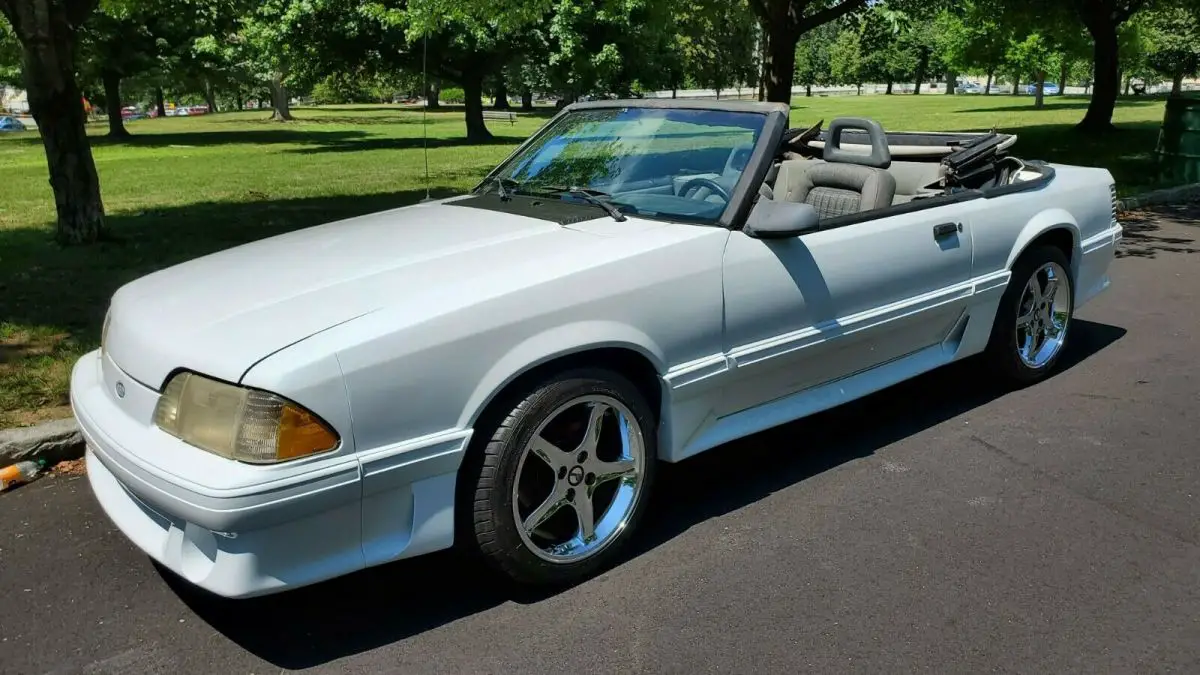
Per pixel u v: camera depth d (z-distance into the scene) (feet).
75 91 28.68
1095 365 17.54
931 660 8.85
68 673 8.87
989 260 14.74
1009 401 15.78
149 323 9.50
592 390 10.00
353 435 8.50
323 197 41.88
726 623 9.51
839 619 9.54
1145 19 99.55
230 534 8.15
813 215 11.37
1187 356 17.92
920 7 45.27
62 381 16.26
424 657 9.07
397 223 12.28
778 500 12.31
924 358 14.53
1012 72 162.81
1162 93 209.26
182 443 8.59
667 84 103.96
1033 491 12.39
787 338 11.91
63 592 10.28
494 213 12.36
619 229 11.21
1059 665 8.77
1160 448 13.69
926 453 13.71
